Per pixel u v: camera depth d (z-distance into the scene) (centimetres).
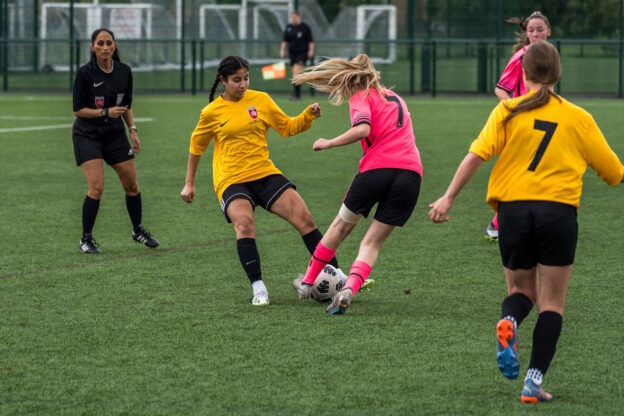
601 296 1457
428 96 5950
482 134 1017
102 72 1775
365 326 1295
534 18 1798
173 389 1048
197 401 1010
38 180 2758
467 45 5966
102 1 6825
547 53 1012
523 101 1009
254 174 1470
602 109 5012
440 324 1306
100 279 1584
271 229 2044
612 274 1606
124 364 1135
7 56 6284
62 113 4925
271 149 3566
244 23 6444
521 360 1156
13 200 2417
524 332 1270
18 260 1733
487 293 1484
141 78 6334
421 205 2362
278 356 1164
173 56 6322
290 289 1520
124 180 1819
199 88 6356
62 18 6519
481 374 1097
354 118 1327
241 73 1434
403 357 1159
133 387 1054
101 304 1420
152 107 5241
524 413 973
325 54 6156
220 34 6450
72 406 997
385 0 6272
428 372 1103
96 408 991
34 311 1380
